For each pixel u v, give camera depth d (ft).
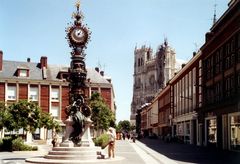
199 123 172.76
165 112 302.25
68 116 90.58
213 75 150.00
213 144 148.97
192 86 194.39
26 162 79.41
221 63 138.92
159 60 580.30
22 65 230.48
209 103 151.02
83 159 81.76
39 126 118.32
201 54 171.32
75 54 94.68
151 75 599.16
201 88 172.24
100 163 77.00
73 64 94.02
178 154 113.70
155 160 90.17
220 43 138.72
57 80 229.66
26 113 115.24
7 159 88.02
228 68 129.90
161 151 130.41
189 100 203.21
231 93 127.03
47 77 230.07
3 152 114.11
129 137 321.73
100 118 203.21
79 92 92.17
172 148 152.15
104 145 129.08
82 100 91.81
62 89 229.25
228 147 128.77
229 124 126.41
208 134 157.69
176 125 245.04
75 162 75.87
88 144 88.58
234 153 116.06
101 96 216.74
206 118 158.71
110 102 240.53
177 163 82.07
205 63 164.04
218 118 139.33
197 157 100.58
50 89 227.40
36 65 237.04
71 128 89.51
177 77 241.14
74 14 96.68
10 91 220.64
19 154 106.52
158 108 355.56
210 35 157.99
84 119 89.81
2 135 183.11
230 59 128.88
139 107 618.44
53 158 81.97
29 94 224.12
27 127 117.39
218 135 139.23
